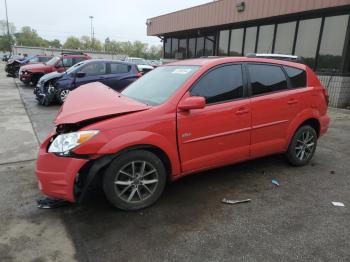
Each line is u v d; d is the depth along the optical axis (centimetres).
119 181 323
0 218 322
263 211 340
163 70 430
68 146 302
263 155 428
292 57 493
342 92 1016
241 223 316
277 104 420
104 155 307
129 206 333
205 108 360
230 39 1545
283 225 312
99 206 347
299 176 436
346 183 415
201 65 380
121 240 287
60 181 304
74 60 1528
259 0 1247
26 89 1502
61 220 320
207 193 381
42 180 312
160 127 330
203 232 300
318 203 359
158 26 2103
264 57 448
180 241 286
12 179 422
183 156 352
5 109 955
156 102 354
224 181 416
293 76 449
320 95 476
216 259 262
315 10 1047
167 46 2241
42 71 1516
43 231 300
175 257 264
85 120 306
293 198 371
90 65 1058
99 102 345
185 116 346
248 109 392
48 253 268
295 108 441
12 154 527
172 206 349
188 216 328
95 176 322
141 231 301
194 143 356
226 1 1438
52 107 1005
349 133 680
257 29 1366
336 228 307
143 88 407
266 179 425
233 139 387
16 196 371
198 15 1664
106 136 305
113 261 259
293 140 451
